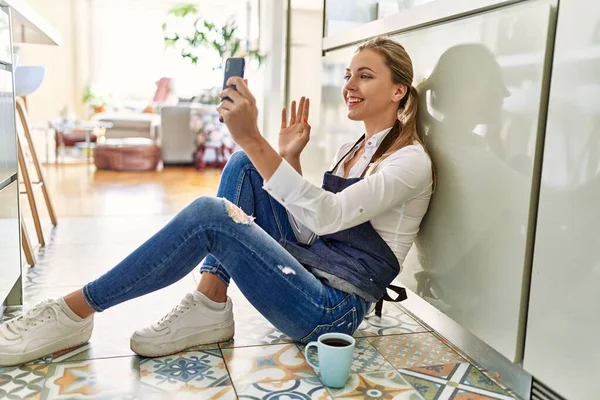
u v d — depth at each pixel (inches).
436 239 57.8
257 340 59.8
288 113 122.7
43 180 112.6
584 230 39.6
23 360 51.8
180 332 55.4
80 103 314.2
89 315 55.2
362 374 52.5
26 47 301.1
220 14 320.8
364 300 54.5
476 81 50.2
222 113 45.7
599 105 37.9
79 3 309.6
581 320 40.3
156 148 231.5
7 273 62.8
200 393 47.9
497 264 48.6
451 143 54.3
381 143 56.4
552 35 41.9
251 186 60.8
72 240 103.0
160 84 295.9
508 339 47.7
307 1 105.7
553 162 42.1
